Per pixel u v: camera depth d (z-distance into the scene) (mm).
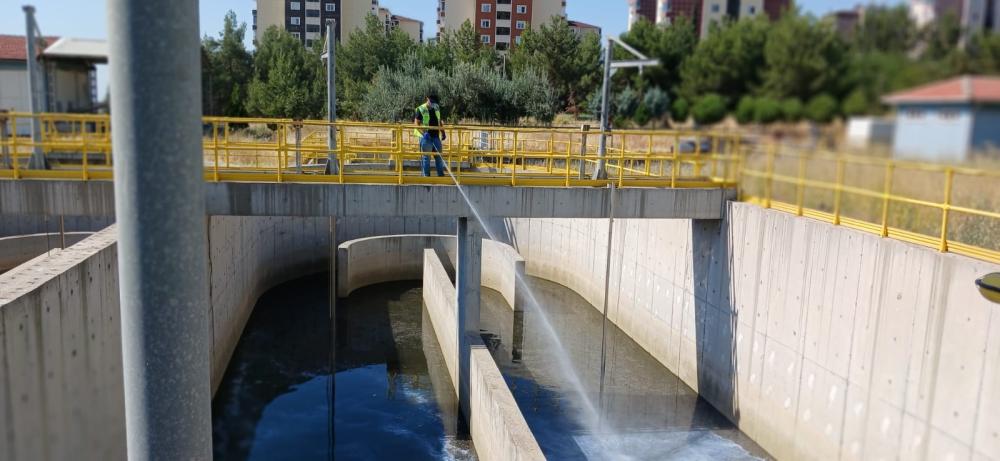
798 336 9164
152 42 2125
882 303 7707
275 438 10773
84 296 7016
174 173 2213
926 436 7145
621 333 15750
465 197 9992
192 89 2234
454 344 12297
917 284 7227
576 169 15852
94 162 8820
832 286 8500
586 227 18375
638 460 9875
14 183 8555
